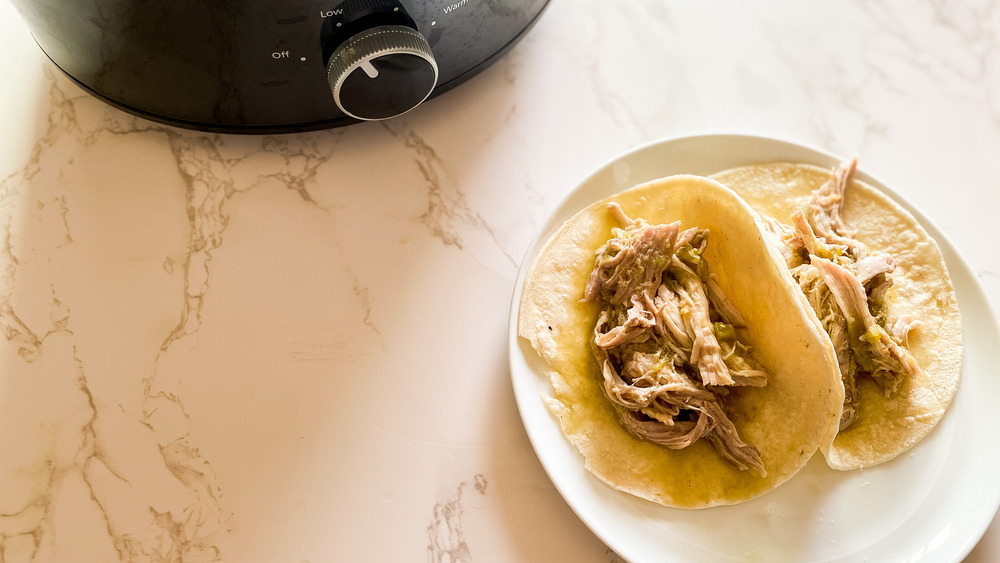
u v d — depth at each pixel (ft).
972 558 1.39
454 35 1.47
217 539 1.40
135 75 1.44
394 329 1.52
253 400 1.47
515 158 1.65
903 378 1.45
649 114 1.69
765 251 1.37
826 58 1.75
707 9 1.78
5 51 1.68
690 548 1.36
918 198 1.64
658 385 1.42
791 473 1.38
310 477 1.42
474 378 1.49
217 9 1.29
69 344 1.49
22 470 1.42
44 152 1.61
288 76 1.42
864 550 1.36
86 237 1.56
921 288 1.49
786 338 1.38
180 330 1.51
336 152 1.64
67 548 1.39
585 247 1.51
